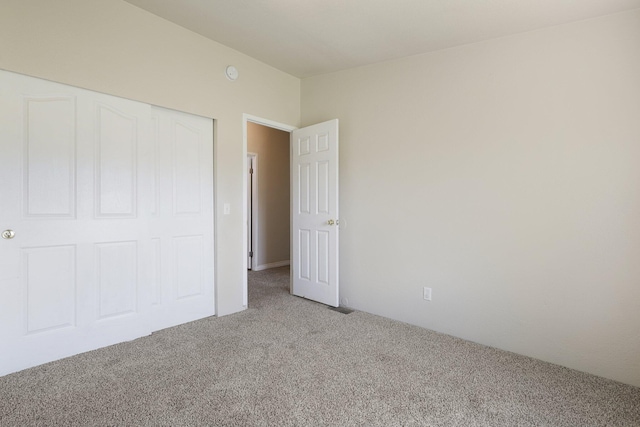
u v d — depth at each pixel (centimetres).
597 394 199
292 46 307
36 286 214
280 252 601
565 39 235
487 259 268
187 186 298
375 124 333
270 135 579
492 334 266
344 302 360
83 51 227
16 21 199
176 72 279
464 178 279
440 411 177
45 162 215
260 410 175
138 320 263
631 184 214
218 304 318
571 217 233
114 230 247
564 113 235
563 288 237
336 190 346
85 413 169
